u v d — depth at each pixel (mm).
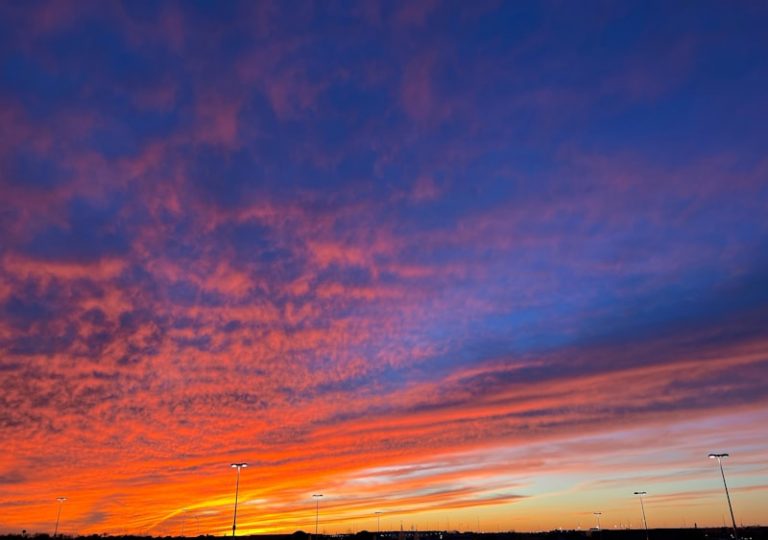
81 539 155875
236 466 90250
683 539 153000
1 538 140875
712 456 94500
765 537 149500
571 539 171500
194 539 175750
